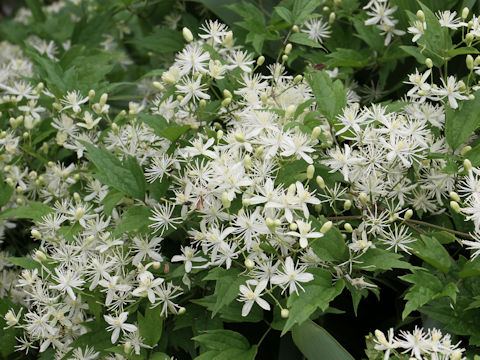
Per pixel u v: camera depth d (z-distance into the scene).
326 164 0.60
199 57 0.63
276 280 0.56
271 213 0.57
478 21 0.62
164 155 0.63
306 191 0.56
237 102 0.63
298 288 0.56
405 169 0.61
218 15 0.74
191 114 0.65
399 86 0.70
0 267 0.71
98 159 0.61
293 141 0.58
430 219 0.63
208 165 0.60
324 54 0.72
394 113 0.62
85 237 0.62
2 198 0.68
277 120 0.61
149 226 0.60
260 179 0.58
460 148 0.62
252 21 0.69
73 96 0.67
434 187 0.61
